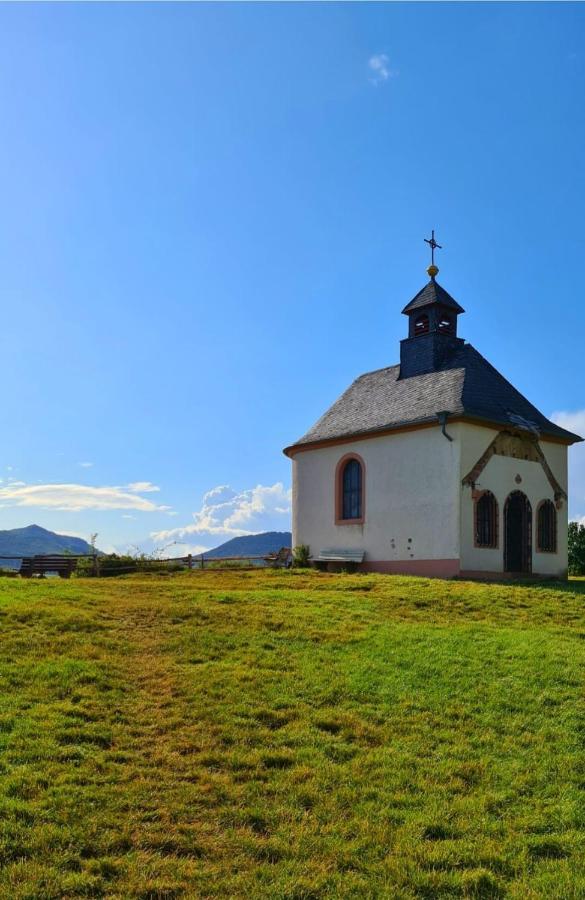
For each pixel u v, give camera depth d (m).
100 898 6.25
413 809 7.96
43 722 9.46
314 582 22.47
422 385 28.64
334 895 6.46
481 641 14.09
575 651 13.49
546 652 13.29
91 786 7.98
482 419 25.45
